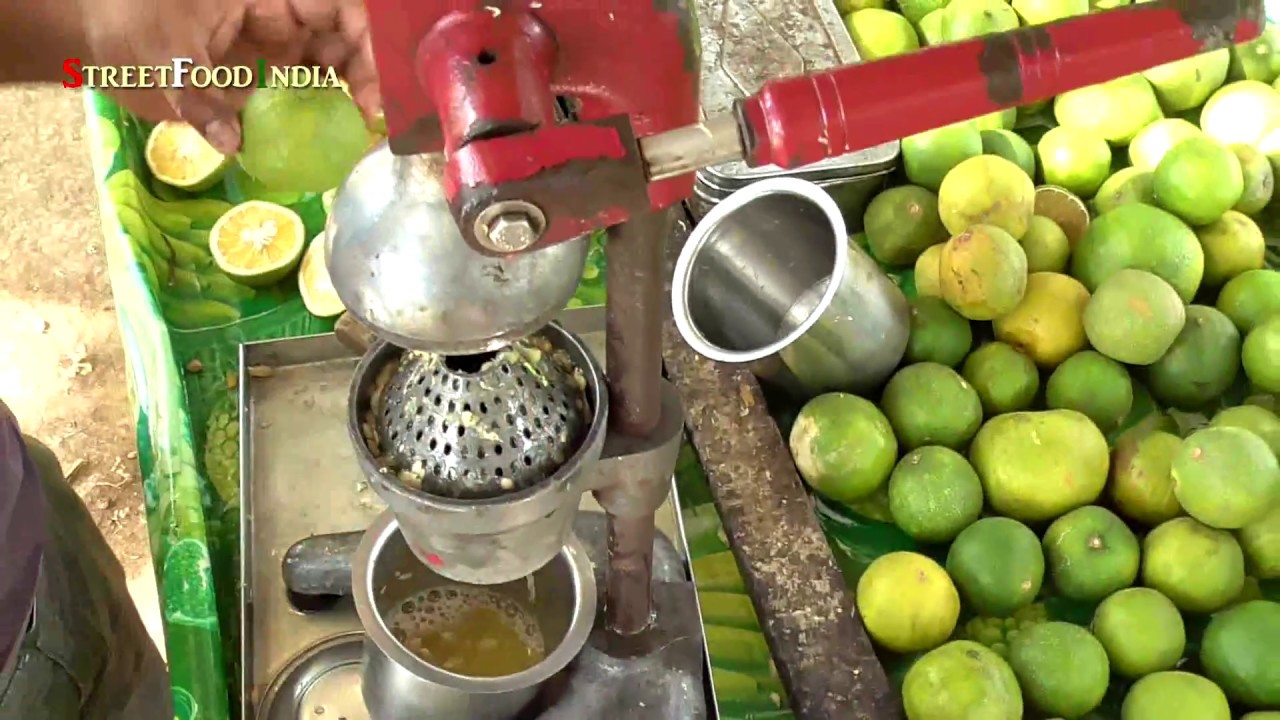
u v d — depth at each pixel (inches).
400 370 20.5
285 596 34.0
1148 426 39.2
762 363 38.3
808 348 37.4
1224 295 41.6
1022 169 44.9
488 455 19.4
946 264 39.4
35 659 27.1
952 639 35.1
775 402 40.6
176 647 31.7
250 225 42.9
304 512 36.2
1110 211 41.7
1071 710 32.8
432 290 16.2
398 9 13.9
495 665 28.2
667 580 30.7
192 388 39.8
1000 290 38.4
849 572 37.2
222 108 23.6
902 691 32.9
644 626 28.9
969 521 36.6
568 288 17.3
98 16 22.2
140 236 41.4
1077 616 36.4
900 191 43.6
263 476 37.0
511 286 16.4
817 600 34.0
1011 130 47.9
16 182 65.6
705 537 36.6
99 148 43.1
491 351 19.7
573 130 13.4
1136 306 37.7
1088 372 38.6
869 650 33.3
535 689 28.0
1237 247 42.2
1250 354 39.3
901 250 43.9
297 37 22.2
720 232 35.9
